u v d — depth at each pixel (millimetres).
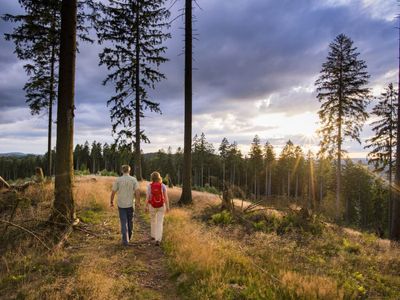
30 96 19375
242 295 4410
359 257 7582
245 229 9367
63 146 7922
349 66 23734
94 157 99375
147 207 7445
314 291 4504
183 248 6281
